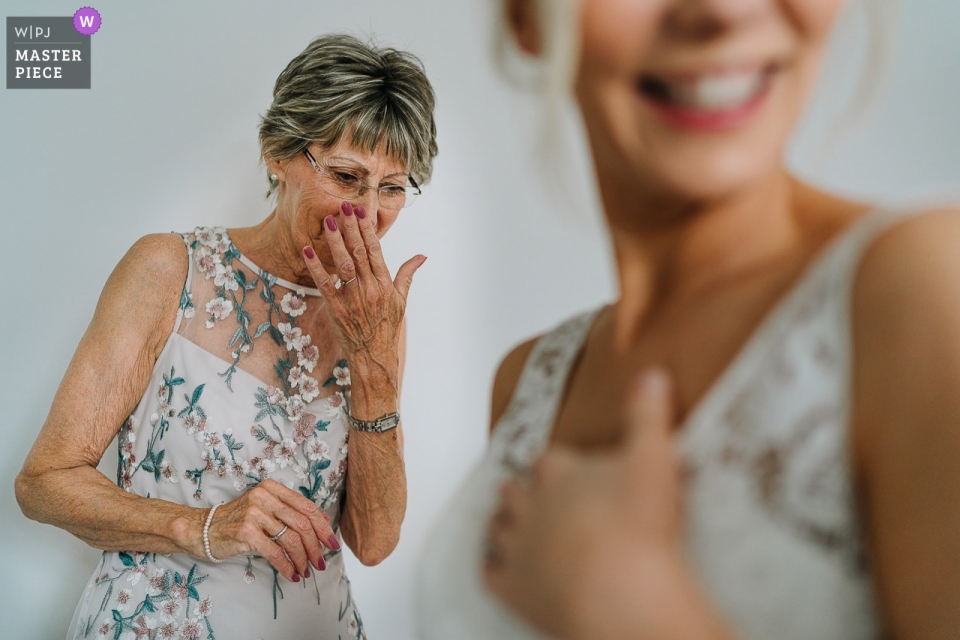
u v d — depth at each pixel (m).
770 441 0.27
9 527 1.58
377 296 1.15
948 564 0.24
